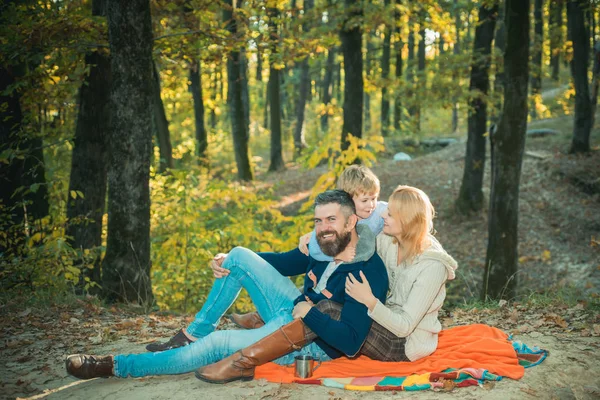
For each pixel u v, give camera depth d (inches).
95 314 219.9
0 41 290.8
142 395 130.0
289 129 1300.4
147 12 250.5
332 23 532.7
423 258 133.8
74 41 301.6
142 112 253.6
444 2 597.9
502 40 685.9
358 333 129.9
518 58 338.3
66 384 140.1
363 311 131.3
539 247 523.5
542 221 575.2
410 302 131.6
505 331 183.5
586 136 697.6
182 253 331.9
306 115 1304.1
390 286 143.6
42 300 232.8
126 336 187.8
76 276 261.3
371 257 135.8
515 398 121.2
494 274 354.6
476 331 154.2
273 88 958.4
